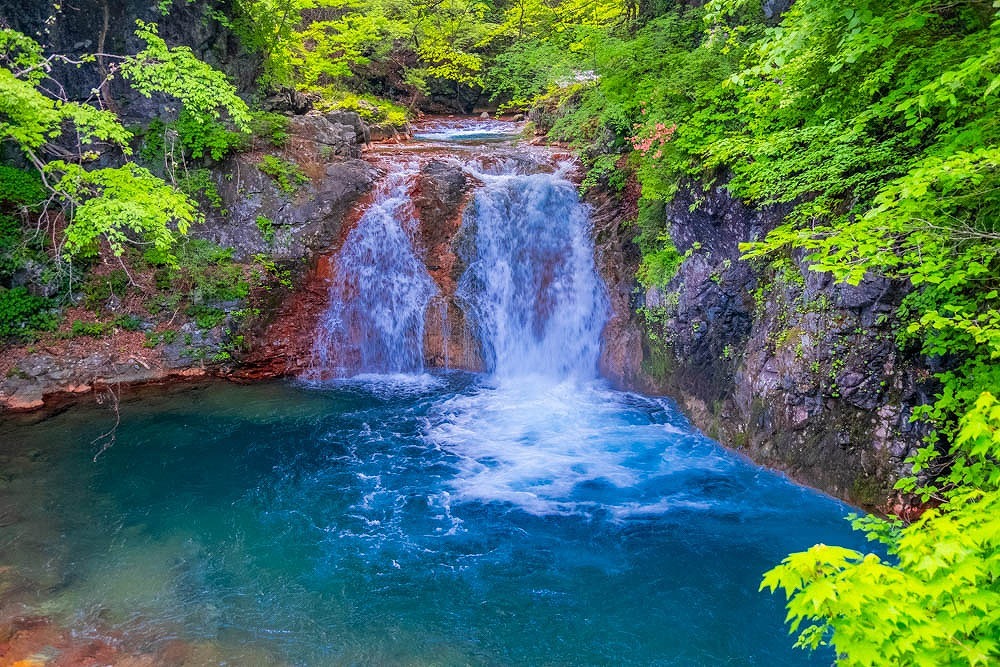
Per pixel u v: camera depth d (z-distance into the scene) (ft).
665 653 19.30
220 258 42.01
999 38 17.16
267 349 42.52
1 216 38.88
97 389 38.01
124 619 20.18
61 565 22.88
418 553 24.23
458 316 45.16
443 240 45.14
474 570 23.22
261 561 23.56
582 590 22.16
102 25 42.45
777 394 29.17
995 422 11.20
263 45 48.93
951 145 18.33
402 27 75.31
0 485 28.12
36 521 25.58
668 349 37.24
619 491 28.50
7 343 37.65
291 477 29.78
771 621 20.58
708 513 26.58
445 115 85.92
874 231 17.76
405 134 66.64
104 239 41.22
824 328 27.09
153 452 31.71
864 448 25.81
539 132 61.21
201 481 29.19
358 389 41.32
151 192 33.06
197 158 43.21
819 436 27.50
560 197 44.50
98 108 42.60
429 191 45.03
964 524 9.84
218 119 44.39
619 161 44.06
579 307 43.29
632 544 24.67
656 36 39.65
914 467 21.15
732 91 33.42
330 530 25.67
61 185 32.17
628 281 41.83
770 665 18.79
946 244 18.10
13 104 29.09
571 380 42.65
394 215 44.88
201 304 41.24
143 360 39.65
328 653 19.07
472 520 26.45
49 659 18.25
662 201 38.29
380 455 32.04
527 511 27.09
